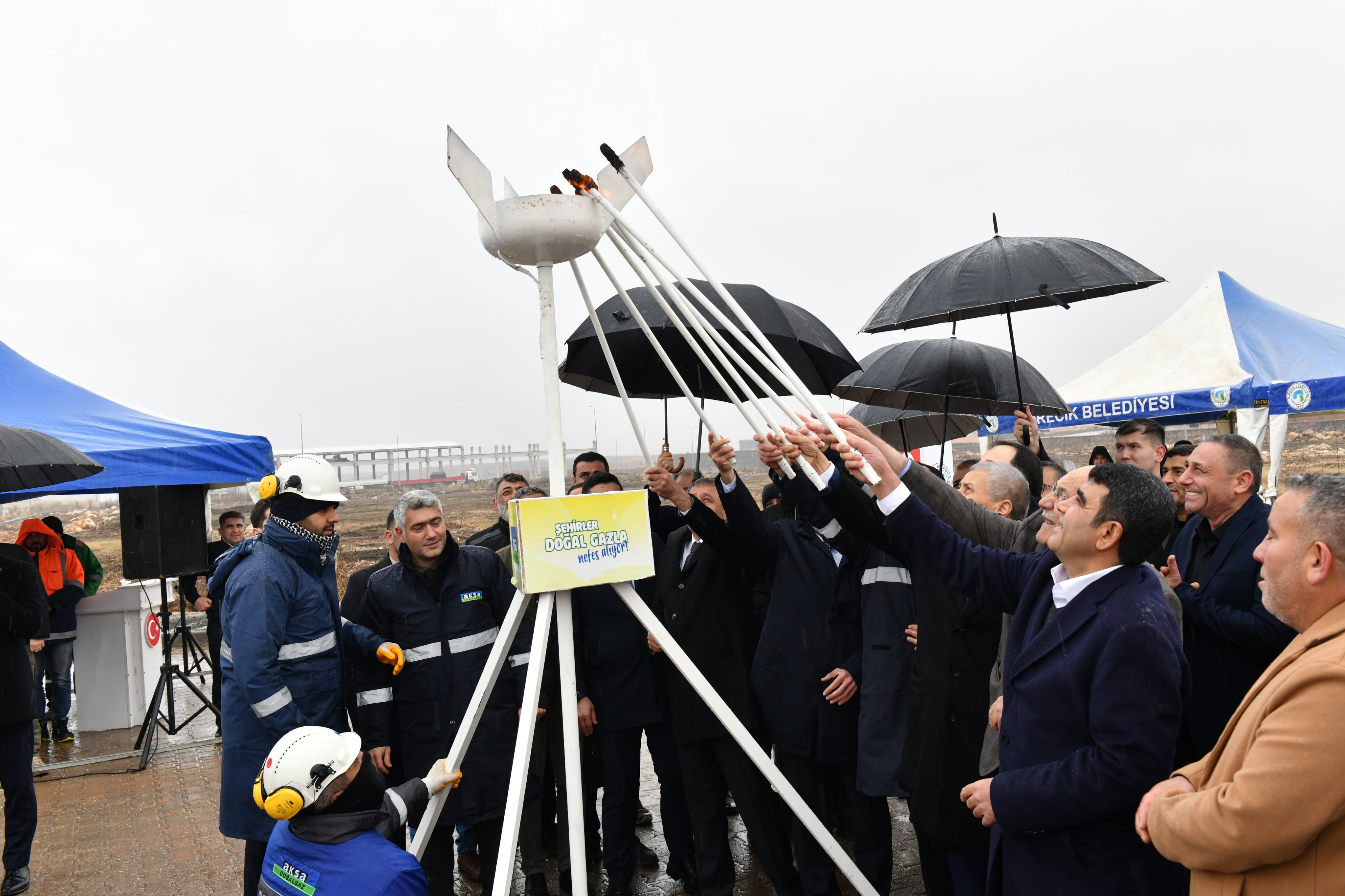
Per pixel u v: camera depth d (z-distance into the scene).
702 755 3.40
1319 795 1.32
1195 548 3.05
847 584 3.29
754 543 3.33
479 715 2.61
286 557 2.99
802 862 3.19
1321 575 1.47
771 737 3.27
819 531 3.26
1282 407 6.71
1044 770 1.82
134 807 5.06
